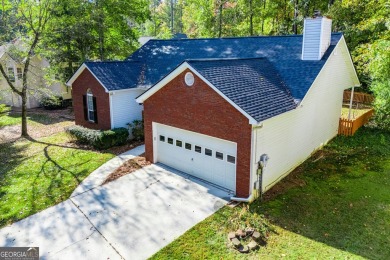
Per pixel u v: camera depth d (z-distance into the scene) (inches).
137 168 530.0
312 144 573.6
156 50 808.3
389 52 581.6
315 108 546.3
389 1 733.9
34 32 737.0
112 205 407.5
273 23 1391.5
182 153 502.6
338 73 615.2
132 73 735.7
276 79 502.6
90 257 309.0
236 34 1330.0
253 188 408.2
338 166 531.5
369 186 454.3
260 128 392.2
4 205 418.9
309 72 497.0
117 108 689.6
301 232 340.5
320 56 515.2
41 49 809.5
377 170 514.0
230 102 387.2
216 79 415.5
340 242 323.6
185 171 506.3
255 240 325.7
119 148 650.8
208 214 379.6
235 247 316.5
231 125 405.1
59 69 1024.2
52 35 799.1
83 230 354.0
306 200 411.8
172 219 370.9
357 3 940.6
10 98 1240.8
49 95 839.1
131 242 330.6
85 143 686.5
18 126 908.6
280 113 406.6
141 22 1064.2
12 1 707.4
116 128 684.7
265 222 354.9
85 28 912.3
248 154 393.1
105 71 697.6
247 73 473.7
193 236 337.4
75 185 471.2
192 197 422.9
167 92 485.7
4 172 539.2
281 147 458.3
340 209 388.8
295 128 487.5
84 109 756.0
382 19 753.6
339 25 1008.9
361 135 693.3
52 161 581.9
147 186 459.8
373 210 386.6
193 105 450.3
